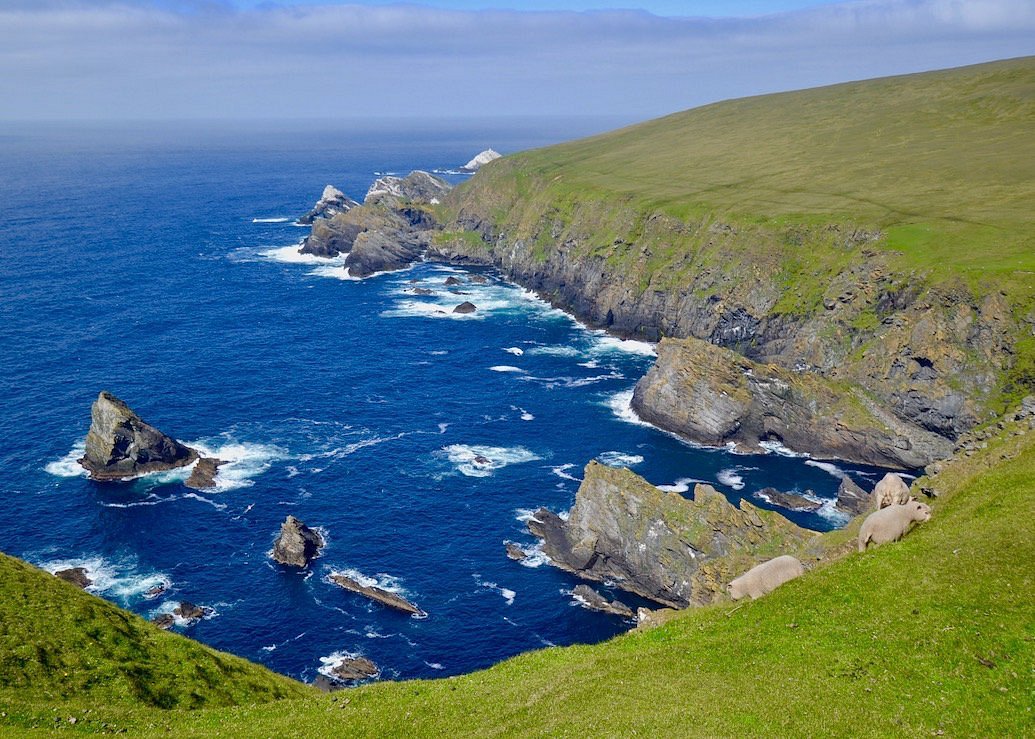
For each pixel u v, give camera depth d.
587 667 30.97
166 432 110.38
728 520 75.31
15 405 116.88
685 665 28.95
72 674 35.94
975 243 120.12
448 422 118.38
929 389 105.25
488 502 95.75
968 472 43.44
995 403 100.38
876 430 104.75
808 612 30.19
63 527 87.38
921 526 34.84
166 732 30.56
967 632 26.28
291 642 71.75
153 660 39.69
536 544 87.69
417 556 85.12
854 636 27.88
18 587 41.50
